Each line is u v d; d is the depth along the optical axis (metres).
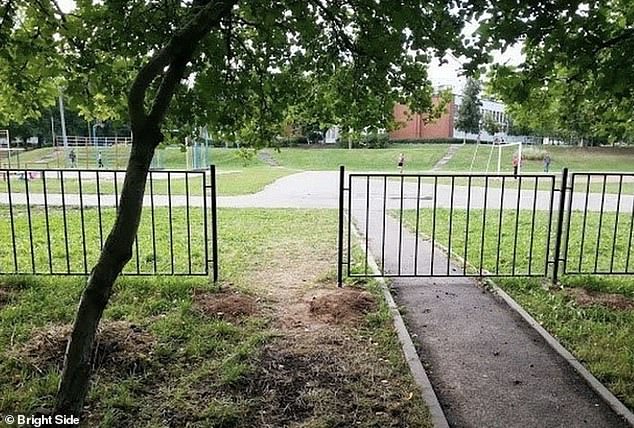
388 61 3.88
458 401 3.19
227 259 6.54
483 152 40.78
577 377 3.52
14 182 20.39
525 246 7.63
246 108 4.43
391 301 4.86
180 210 11.47
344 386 3.25
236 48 4.19
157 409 2.94
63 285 5.07
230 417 2.87
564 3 3.13
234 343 3.83
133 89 2.57
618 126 4.95
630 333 4.22
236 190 17.34
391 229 9.14
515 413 3.06
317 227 9.24
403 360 3.63
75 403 2.53
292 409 2.98
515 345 4.04
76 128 52.19
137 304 4.59
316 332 4.10
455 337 4.18
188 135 4.20
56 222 9.54
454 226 9.55
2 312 4.32
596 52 3.56
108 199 14.20
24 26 3.81
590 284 5.46
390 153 41.16
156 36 3.74
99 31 3.81
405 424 2.86
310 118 4.77
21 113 4.66
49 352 3.50
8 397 3.00
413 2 3.18
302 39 4.07
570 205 5.64
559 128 5.13
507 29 3.20
